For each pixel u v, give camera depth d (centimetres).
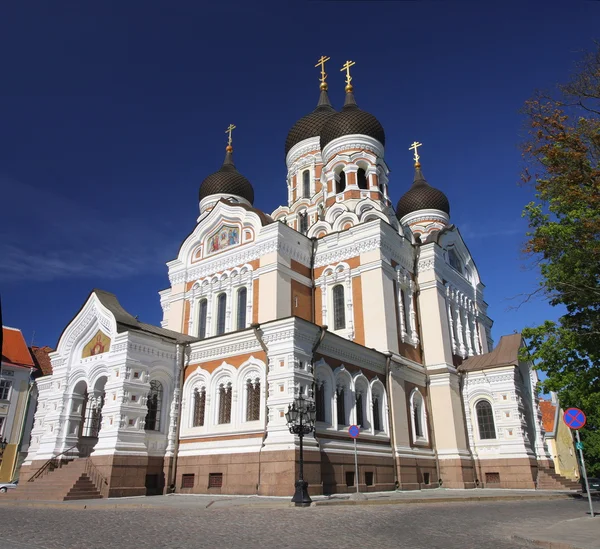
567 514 1878
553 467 3747
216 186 5091
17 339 5212
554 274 2298
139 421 2689
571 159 2095
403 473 3078
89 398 3016
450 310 4103
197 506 1961
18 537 1235
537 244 2277
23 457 4775
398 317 3575
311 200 4881
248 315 3494
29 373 5053
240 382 2738
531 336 2502
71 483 2458
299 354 2586
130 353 2750
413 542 1191
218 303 3747
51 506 2094
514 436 3503
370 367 3133
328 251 3744
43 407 3425
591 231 2106
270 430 2477
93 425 3077
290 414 2153
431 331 3784
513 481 3425
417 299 3909
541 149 2138
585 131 2136
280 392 2523
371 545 1141
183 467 2756
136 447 2627
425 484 3275
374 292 3447
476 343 4419
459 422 3588
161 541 1167
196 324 3788
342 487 2595
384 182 4591
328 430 2655
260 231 3584
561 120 2131
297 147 5209
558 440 5084
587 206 2167
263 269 3503
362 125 4550
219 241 3872
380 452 2973
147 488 2645
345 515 1683
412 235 4247
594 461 5219
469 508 2075
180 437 2856
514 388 3575
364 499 2159
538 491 3203
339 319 3588
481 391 3694
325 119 5200
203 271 3881
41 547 1098
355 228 3644
